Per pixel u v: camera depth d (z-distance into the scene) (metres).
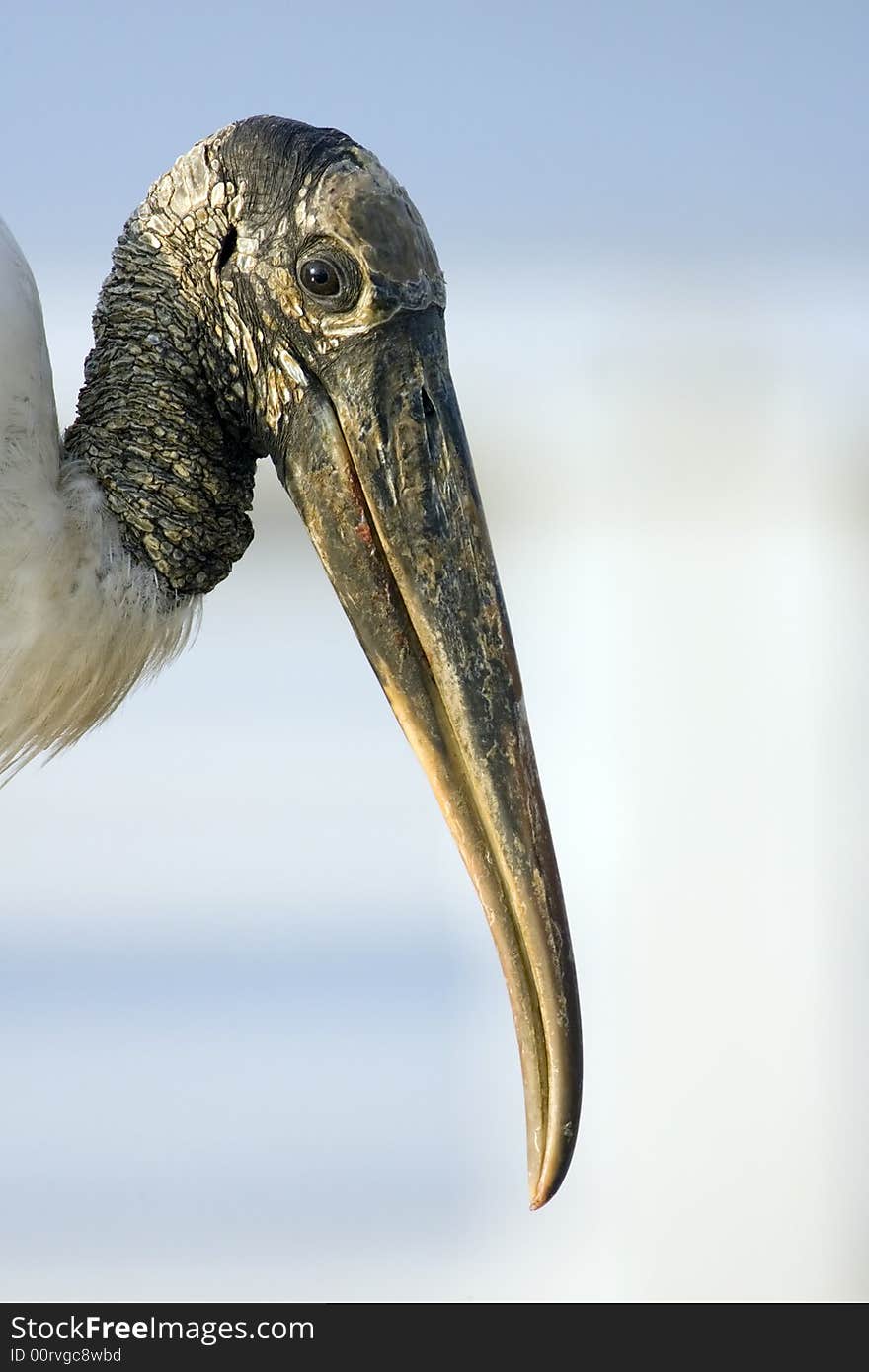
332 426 7.15
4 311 6.98
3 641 7.03
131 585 7.25
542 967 7.00
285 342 7.18
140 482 7.30
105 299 7.41
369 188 7.07
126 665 7.32
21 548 6.98
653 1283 10.89
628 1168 11.63
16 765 7.38
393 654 7.12
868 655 16.38
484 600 7.09
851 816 14.37
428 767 7.09
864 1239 11.18
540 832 7.04
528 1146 7.07
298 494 7.22
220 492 7.41
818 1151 11.62
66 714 7.28
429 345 7.11
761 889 13.70
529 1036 7.05
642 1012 12.56
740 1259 11.04
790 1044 12.46
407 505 7.08
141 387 7.33
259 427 7.31
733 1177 11.66
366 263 7.04
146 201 7.38
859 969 12.95
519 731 7.07
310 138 7.18
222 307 7.27
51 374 7.23
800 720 15.32
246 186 7.17
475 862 7.05
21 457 6.98
